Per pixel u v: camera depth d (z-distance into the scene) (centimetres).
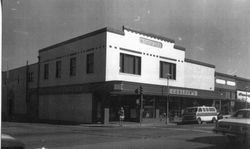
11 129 2220
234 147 1295
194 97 3972
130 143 1389
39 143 1373
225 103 4778
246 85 5106
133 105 3425
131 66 3391
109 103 3244
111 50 3161
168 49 3800
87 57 3366
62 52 3769
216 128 1423
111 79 3156
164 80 3734
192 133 1911
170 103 3834
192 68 4159
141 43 3478
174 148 1237
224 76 4753
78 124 3064
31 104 4416
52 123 3200
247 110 1422
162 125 3044
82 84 3400
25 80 4609
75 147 1250
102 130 2186
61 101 3734
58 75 3850
